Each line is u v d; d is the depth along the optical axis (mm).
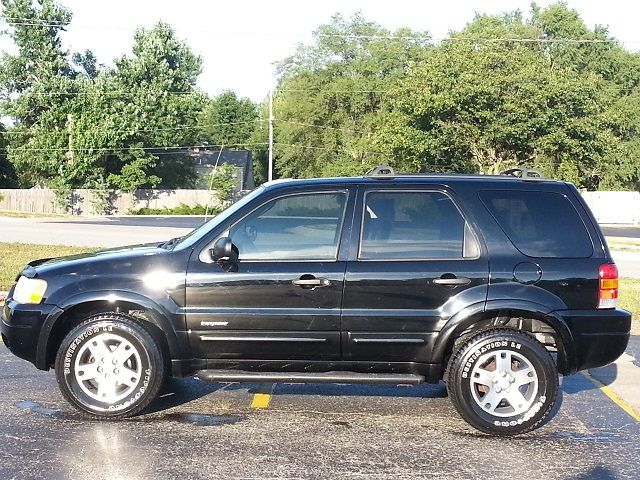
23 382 6684
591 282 5539
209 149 75125
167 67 61375
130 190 57188
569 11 63844
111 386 5613
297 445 5145
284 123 58094
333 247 5590
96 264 5680
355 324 5484
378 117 53188
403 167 40188
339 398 6418
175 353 5582
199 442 5160
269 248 5613
